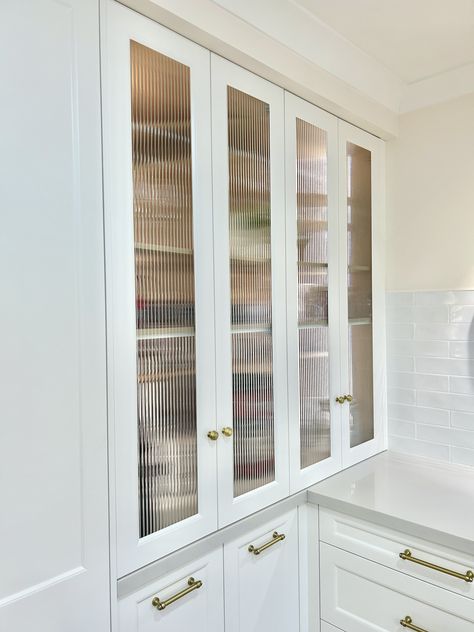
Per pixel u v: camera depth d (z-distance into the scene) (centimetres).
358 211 192
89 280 101
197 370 127
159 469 117
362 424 196
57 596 94
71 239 97
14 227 88
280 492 154
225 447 135
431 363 195
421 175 196
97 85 102
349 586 154
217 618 132
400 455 203
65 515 96
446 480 174
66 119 96
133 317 110
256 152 145
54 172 94
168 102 119
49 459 93
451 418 189
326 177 174
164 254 118
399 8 142
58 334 95
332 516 159
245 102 140
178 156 121
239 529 138
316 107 168
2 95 86
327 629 160
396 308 205
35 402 91
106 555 103
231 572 137
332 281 178
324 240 174
